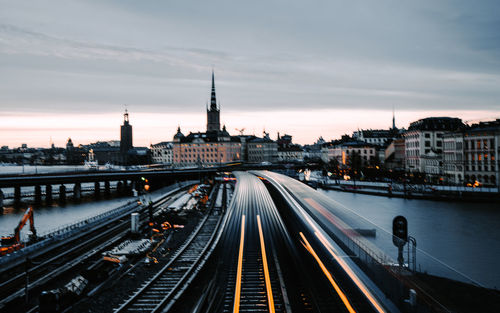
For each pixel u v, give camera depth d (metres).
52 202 127.88
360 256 31.62
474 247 56.84
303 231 46.72
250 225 54.84
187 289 30.67
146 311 26.92
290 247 40.44
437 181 133.88
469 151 113.31
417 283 26.41
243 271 33.16
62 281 36.50
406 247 36.56
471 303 24.27
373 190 127.31
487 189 99.94
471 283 28.09
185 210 80.38
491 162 106.94
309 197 61.78
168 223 65.50
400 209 91.62
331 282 28.05
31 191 166.62
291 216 57.97
